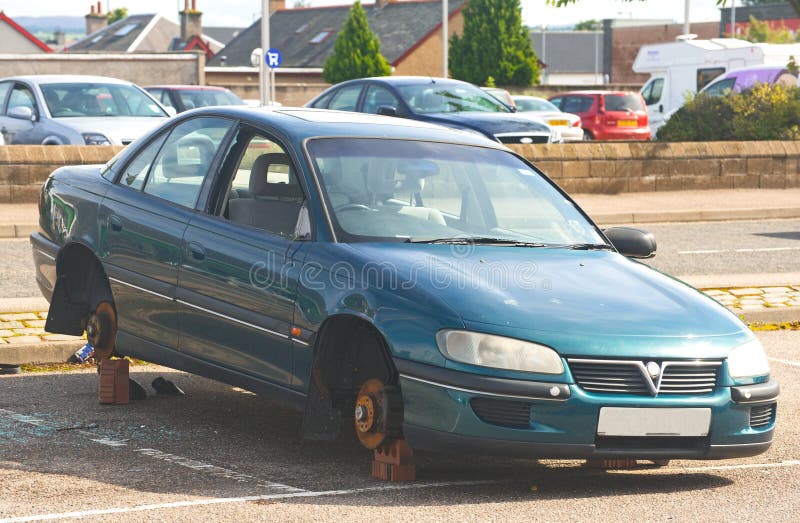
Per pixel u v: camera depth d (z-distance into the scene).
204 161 9.69
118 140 26.09
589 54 169.25
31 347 12.02
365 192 8.92
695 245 22.44
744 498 7.92
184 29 128.62
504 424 7.53
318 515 7.18
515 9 79.44
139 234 9.80
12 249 19.89
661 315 8.06
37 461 8.43
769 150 32.59
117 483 7.87
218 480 7.99
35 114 26.91
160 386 10.94
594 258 8.93
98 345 10.45
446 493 7.78
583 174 30.52
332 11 112.62
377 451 8.12
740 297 16.20
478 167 9.65
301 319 8.32
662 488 8.17
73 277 10.74
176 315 9.43
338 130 9.39
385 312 7.87
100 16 153.50
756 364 8.15
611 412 7.58
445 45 66.94
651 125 52.44
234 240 9.00
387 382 8.08
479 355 7.53
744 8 116.88
